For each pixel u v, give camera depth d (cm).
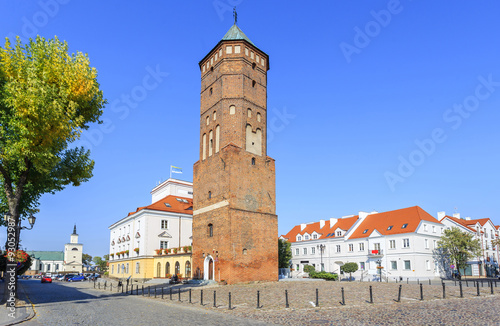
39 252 15200
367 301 2230
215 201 4119
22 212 2814
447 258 6319
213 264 3978
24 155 1998
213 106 4459
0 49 1978
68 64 2144
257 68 4591
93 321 1588
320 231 7825
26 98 1862
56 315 1772
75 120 2128
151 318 1698
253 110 4406
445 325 1488
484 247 7475
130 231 6419
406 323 1534
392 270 5966
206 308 2112
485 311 1830
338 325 1512
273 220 4291
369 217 7075
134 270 5962
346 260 6819
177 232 6109
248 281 3853
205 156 4475
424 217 6169
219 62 4450
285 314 1823
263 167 4359
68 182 2427
